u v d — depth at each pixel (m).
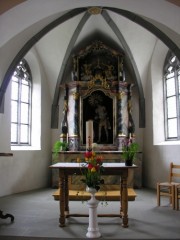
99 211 4.71
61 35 7.09
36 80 7.66
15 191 6.48
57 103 7.98
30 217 4.28
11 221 4.03
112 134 7.34
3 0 4.20
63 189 3.87
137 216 4.35
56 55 7.49
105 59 7.82
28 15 4.38
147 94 7.62
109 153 6.80
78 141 7.27
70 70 8.12
